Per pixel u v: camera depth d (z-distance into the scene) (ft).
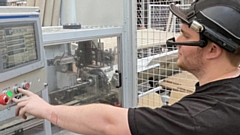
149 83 7.50
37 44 3.18
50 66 4.44
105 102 5.62
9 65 2.75
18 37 2.86
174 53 7.00
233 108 2.37
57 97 4.71
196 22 2.67
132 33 5.54
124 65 5.50
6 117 3.27
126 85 5.61
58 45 4.50
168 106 2.55
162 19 7.39
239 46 2.58
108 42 5.25
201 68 2.83
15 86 2.87
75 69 4.98
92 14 5.67
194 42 2.73
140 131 2.37
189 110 2.42
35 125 3.81
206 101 2.49
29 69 3.04
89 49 5.11
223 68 2.70
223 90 2.55
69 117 2.72
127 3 5.32
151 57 7.23
